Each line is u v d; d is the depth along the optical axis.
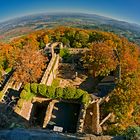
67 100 61.59
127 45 129.25
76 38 132.00
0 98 56.72
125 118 57.53
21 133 23.23
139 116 60.19
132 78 72.38
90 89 76.81
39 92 60.28
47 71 75.62
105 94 67.75
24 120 49.03
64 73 86.38
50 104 58.97
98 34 142.25
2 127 28.59
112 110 59.75
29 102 58.19
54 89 60.66
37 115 59.53
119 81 68.88
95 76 82.94
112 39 137.38
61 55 96.50
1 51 100.69
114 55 91.56
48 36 143.62
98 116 54.69
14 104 54.41
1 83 70.38
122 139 22.66
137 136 21.86
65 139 22.98
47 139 22.77
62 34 141.50
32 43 128.25
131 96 62.19
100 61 83.50
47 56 90.19
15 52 91.44
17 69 73.00
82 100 59.06
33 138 22.70
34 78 71.56
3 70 83.44
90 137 23.41
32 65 73.44
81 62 91.81
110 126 54.19
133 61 95.19
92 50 87.62
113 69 83.06
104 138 23.11
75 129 53.50
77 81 81.31
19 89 65.69
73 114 59.81
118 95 62.31
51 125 55.88
